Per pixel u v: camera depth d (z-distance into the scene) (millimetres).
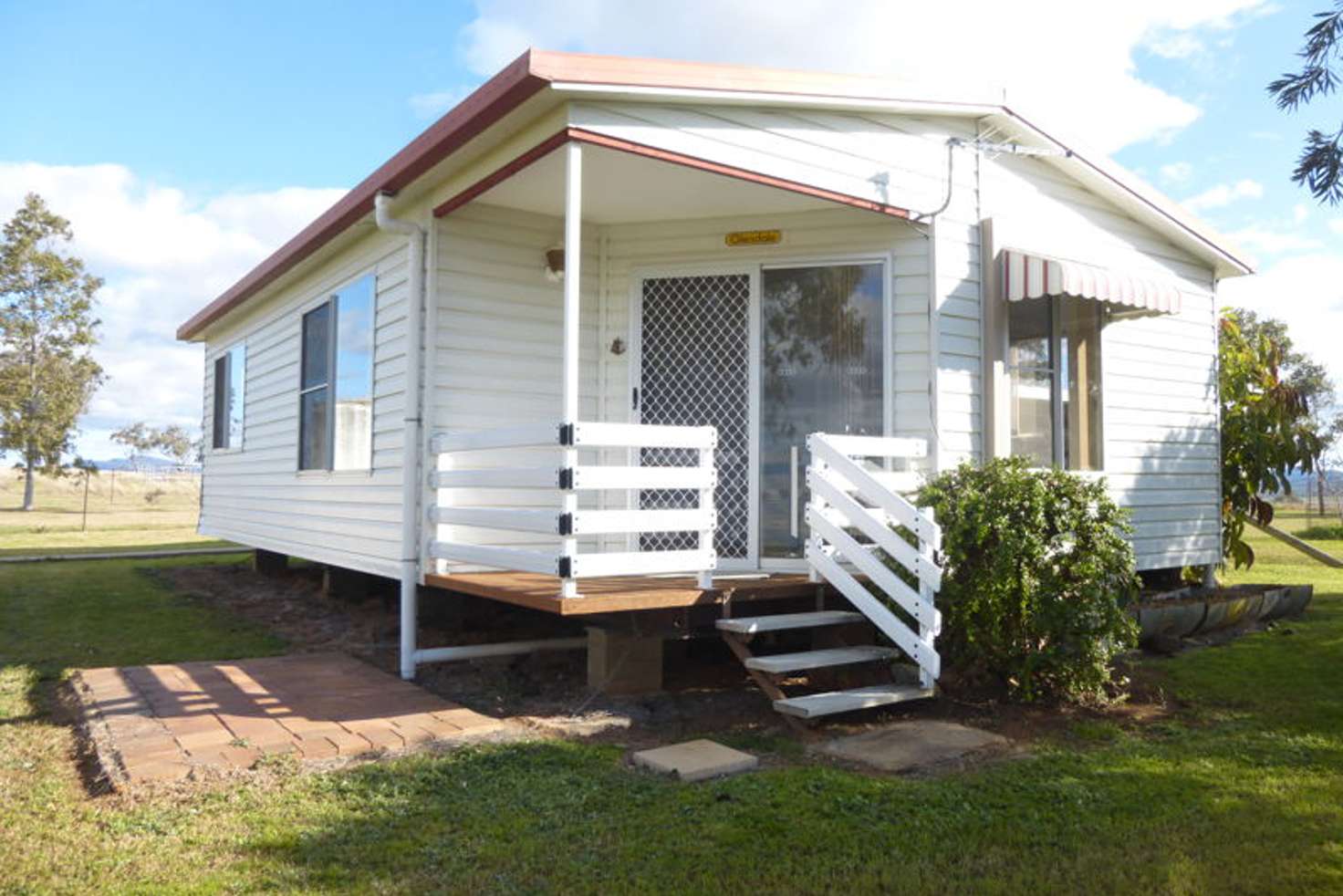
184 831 3676
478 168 6105
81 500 42250
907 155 6621
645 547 7191
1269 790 4086
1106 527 5582
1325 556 11164
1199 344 9125
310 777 4332
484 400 6906
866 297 6910
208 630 8828
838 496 5723
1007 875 3221
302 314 9570
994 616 5375
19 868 3350
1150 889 3109
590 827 3660
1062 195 7770
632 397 7246
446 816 3805
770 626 5465
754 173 5863
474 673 6617
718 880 3180
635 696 5840
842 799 3902
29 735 5316
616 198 6703
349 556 8070
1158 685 6004
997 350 6969
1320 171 4812
